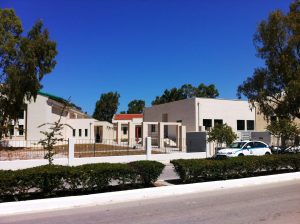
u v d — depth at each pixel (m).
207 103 42.88
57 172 10.28
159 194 11.04
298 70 26.88
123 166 11.44
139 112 120.50
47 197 10.30
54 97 46.19
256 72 30.09
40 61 35.94
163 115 49.78
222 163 13.63
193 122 42.56
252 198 10.52
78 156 25.95
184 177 12.92
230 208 9.16
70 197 9.84
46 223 7.83
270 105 30.78
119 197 10.31
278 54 28.72
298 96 25.66
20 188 9.84
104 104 102.81
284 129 21.98
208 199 10.42
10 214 8.68
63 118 47.44
